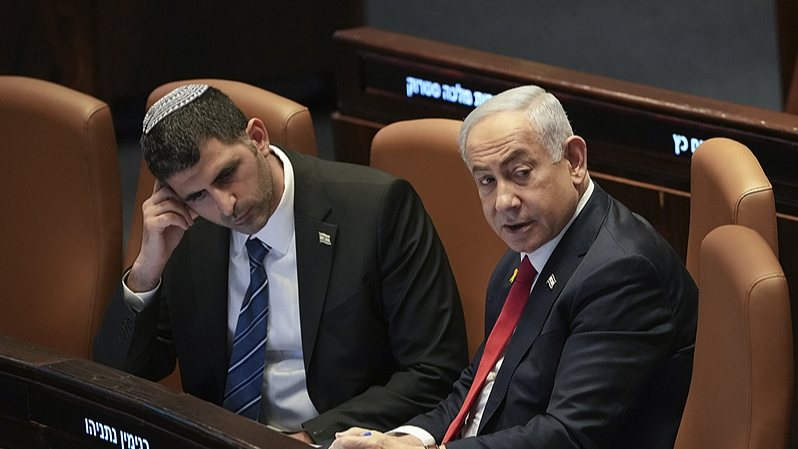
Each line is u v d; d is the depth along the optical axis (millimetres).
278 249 7758
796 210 8805
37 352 6344
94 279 9438
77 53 17484
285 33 19281
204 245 7926
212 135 6980
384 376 8055
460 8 23453
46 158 9375
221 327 7895
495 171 6254
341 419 7461
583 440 6125
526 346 6555
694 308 6555
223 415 5551
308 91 19766
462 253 8562
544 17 22500
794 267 8945
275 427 7914
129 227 15156
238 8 18906
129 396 5777
